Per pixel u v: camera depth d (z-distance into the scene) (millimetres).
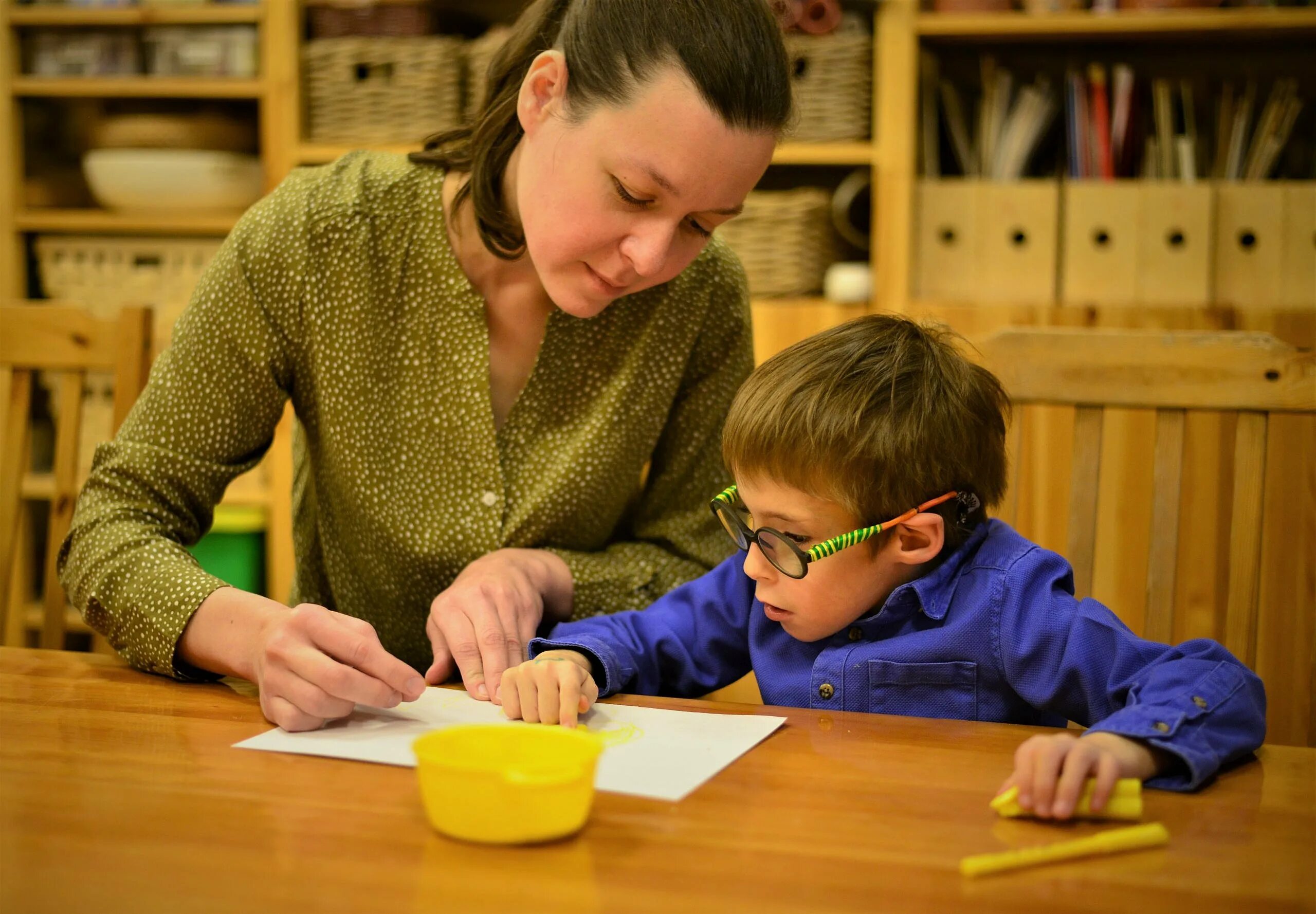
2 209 2711
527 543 1309
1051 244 2391
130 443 1205
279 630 933
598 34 1030
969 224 2426
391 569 1312
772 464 1095
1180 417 1279
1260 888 645
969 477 1132
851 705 1111
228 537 2586
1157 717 832
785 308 2396
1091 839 690
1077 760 738
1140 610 2303
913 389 1115
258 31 2613
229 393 1226
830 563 1098
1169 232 2350
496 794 676
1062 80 2639
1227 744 847
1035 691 1052
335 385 1242
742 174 1037
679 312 1310
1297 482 2199
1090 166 2422
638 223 1051
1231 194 2322
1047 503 2338
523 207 1114
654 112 994
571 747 748
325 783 790
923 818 740
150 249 2684
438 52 2473
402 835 699
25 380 1522
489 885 631
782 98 1032
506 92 1165
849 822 730
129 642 1083
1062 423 2324
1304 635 2199
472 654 1062
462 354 1259
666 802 759
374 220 1236
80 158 2945
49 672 1097
